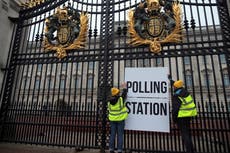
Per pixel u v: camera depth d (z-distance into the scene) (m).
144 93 6.65
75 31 7.81
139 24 7.11
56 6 8.55
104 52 7.38
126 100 6.69
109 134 6.67
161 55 6.83
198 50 6.63
